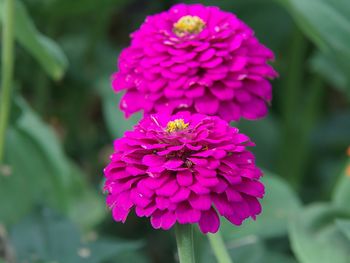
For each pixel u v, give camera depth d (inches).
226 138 10.8
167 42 13.9
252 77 13.9
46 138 21.6
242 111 14.0
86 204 22.5
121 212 10.8
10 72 18.3
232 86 13.7
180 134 10.9
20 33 18.7
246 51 14.2
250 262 17.5
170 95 13.6
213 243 14.4
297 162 26.7
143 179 10.6
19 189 20.6
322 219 16.9
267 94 14.2
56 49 19.3
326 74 23.3
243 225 17.6
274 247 21.8
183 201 10.6
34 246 17.4
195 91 13.6
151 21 14.9
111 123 21.4
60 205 21.0
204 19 14.8
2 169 20.5
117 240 18.4
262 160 26.7
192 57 13.7
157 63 13.9
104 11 26.7
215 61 13.7
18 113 20.0
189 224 11.4
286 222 17.6
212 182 10.3
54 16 25.5
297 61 26.5
